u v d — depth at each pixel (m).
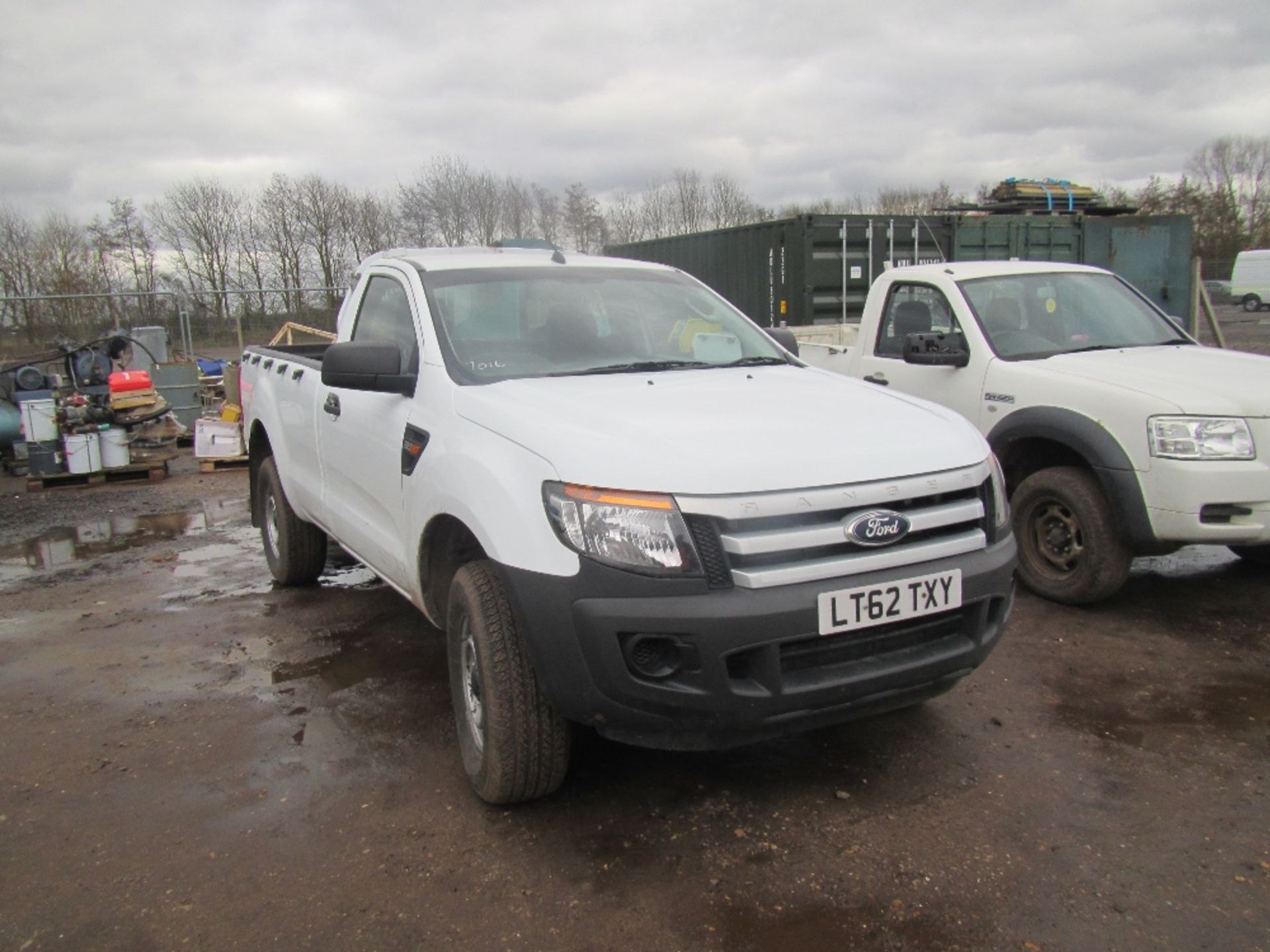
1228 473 4.22
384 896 2.64
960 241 12.61
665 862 2.77
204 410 14.20
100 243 36.97
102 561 6.63
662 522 2.56
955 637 2.90
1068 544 4.86
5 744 3.68
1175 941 2.36
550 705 2.89
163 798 3.22
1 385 11.15
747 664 2.62
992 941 2.38
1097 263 13.70
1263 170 43.69
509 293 3.97
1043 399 4.86
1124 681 3.95
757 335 4.28
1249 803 2.99
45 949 2.46
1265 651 4.23
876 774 3.24
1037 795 3.07
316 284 36.53
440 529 3.33
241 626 5.02
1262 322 23.55
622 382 3.45
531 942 2.44
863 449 2.80
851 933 2.43
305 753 3.52
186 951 2.44
